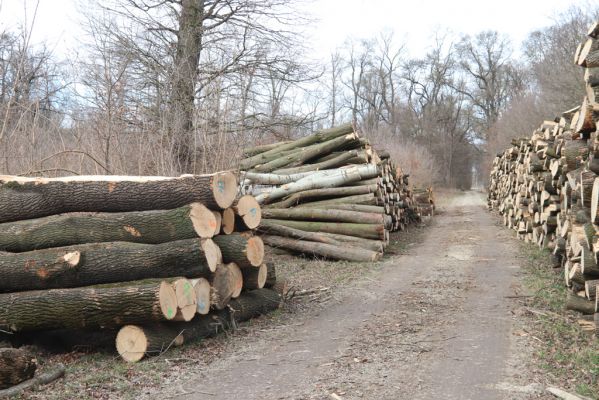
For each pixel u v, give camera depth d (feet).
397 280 32.19
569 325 21.63
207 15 49.70
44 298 18.81
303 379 16.25
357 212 40.91
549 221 37.65
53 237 20.48
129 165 36.96
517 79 192.44
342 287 30.35
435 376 16.20
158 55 46.09
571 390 14.82
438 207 113.09
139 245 19.92
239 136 43.24
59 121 39.75
